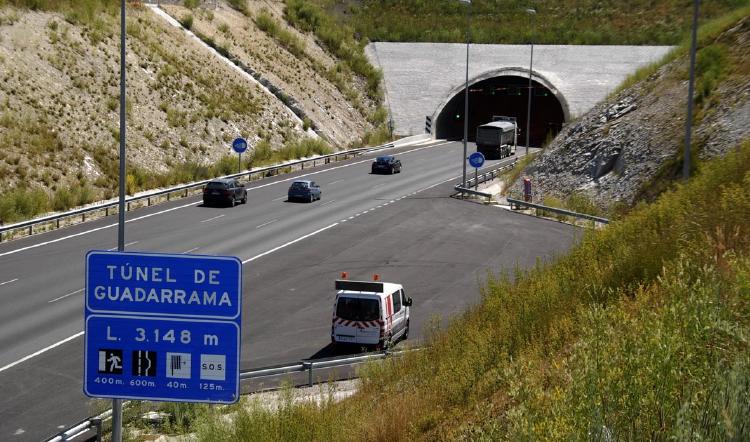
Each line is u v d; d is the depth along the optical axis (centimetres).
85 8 9462
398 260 5547
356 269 5272
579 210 6894
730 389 1035
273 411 2516
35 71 7938
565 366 1561
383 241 6109
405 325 4103
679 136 6531
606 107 8075
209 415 2497
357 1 16325
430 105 13762
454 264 5447
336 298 3834
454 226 6719
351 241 6078
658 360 1141
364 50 14638
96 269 1289
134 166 7819
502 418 1638
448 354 2733
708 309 1255
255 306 4478
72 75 8300
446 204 7750
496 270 5272
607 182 7050
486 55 14488
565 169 7781
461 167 10412
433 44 14688
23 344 3653
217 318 1280
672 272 1806
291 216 6988
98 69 8712
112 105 8362
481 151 11631
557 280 2683
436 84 14050
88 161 7438
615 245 2797
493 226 6756
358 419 2291
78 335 3794
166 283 1284
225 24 12144
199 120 9300
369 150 11638
